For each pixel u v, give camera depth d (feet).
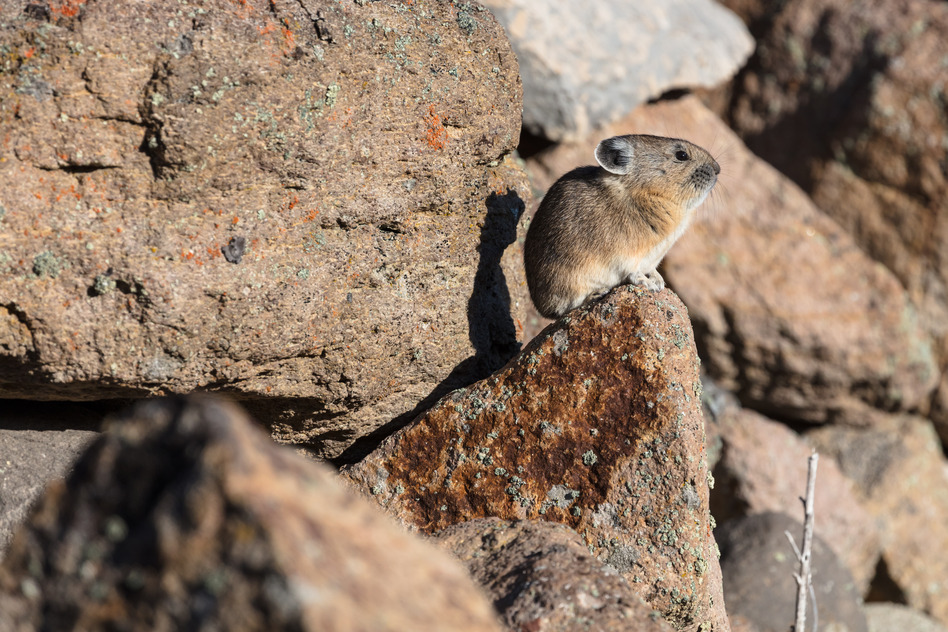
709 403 76.84
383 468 43.42
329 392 45.68
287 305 42.06
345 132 43.32
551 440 41.81
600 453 41.01
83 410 45.03
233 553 18.57
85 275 37.63
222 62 39.14
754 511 72.33
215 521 18.88
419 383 49.67
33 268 36.68
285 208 42.09
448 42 48.01
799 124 91.30
